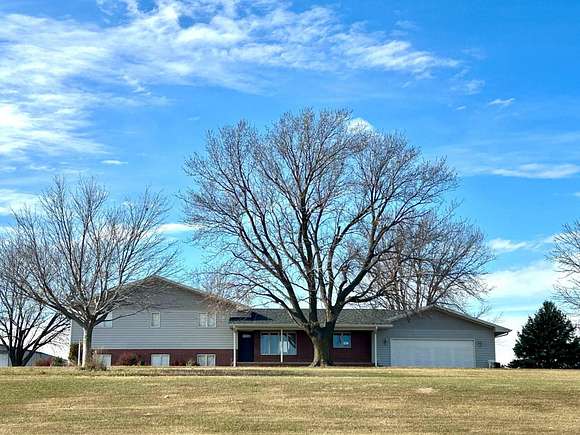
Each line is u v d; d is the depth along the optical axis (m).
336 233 44.56
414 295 54.06
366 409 18.55
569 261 54.72
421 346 55.88
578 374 30.80
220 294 44.03
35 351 60.66
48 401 20.02
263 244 44.59
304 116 44.66
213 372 28.94
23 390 21.80
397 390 21.66
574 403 19.69
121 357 53.06
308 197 44.16
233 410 18.39
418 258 43.97
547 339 55.28
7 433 15.76
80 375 26.72
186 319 55.56
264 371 29.98
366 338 56.53
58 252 37.06
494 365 54.50
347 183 44.06
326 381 23.89
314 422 16.75
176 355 55.03
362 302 44.91
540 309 56.50
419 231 44.38
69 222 44.03
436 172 49.09
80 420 17.16
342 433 15.51
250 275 44.16
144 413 18.02
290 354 56.38
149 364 54.62
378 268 43.84
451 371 32.88
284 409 18.53
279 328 55.62
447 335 56.03
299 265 44.41
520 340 56.34
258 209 44.31
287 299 45.25
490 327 56.00
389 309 46.78
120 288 37.91
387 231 44.00
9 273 38.41
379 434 15.42
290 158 44.25
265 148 48.62
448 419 17.23
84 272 37.19
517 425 16.56
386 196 43.97
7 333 59.41
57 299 36.97
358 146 44.78
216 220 44.41
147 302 50.69
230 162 44.56
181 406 19.05
